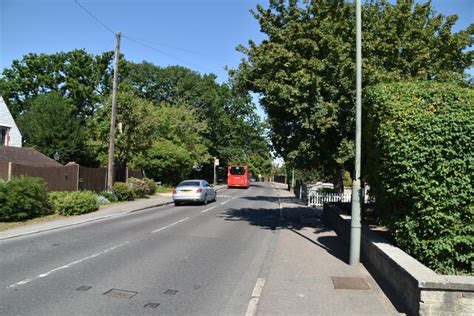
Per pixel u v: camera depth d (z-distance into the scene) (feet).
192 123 152.35
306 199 90.02
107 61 175.73
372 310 18.76
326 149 41.24
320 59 38.68
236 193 129.39
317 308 18.99
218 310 19.11
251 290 22.43
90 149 101.24
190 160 132.57
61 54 172.55
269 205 82.48
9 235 38.50
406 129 22.95
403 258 21.59
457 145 21.58
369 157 30.66
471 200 21.39
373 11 41.98
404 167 22.71
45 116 132.46
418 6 44.52
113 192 78.18
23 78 171.83
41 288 21.88
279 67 38.34
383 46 39.01
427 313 17.12
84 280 23.59
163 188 116.67
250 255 31.99
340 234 40.52
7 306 18.94
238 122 202.49
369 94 28.91
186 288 22.61
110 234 40.91
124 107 84.69
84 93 166.30
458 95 23.02
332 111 36.01
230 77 44.62
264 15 44.45
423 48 41.14
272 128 44.16
